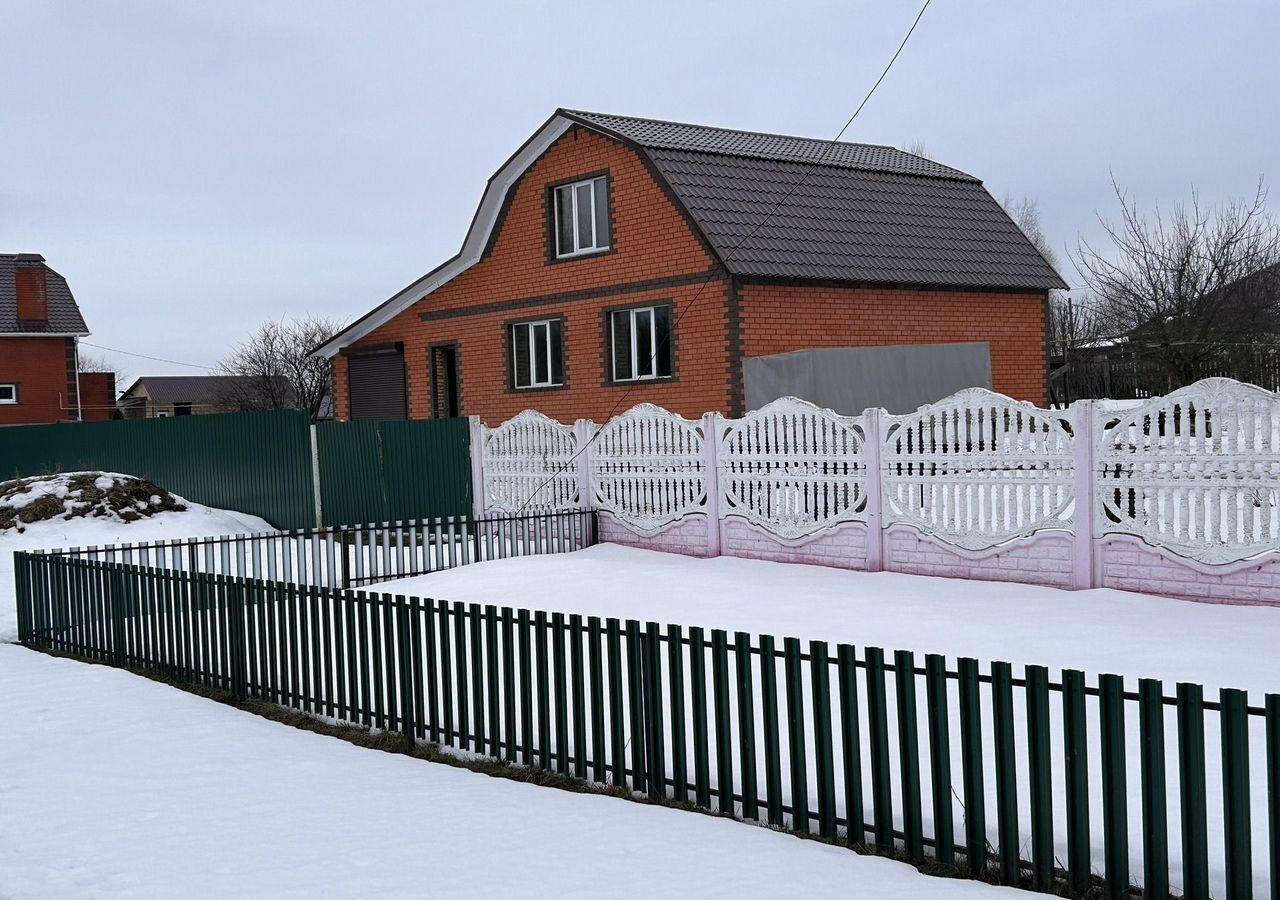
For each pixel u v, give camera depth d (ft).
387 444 61.00
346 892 16.83
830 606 36.09
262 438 67.97
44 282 136.26
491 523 49.80
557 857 18.12
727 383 61.72
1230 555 32.63
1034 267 73.15
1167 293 74.74
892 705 25.89
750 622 34.55
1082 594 35.04
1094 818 19.13
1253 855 17.81
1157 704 15.92
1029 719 17.10
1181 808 15.90
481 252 76.89
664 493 48.57
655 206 65.36
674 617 35.94
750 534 45.29
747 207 64.54
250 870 17.88
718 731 20.71
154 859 18.54
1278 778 15.31
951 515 39.11
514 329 75.72
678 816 20.43
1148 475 34.37
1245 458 32.30
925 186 75.00
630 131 68.44
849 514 41.88
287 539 43.98
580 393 70.90
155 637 35.47
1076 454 35.76
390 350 83.92
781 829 19.79
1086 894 16.62
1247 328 73.20
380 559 52.75
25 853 19.10
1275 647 28.12
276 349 222.48
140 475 77.97
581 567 45.34
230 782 23.03
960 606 34.81
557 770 23.49
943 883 17.07
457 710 27.14
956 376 61.31
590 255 69.56
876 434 40.98
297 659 30.30
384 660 27.84
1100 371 88.53
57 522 63.41
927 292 68.23
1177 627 30.53
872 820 19.97
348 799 21.71
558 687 23.35
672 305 64.64
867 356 57.98
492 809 20.93
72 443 84.02
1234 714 15.48
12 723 28.48
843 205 68.85
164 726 27.99
